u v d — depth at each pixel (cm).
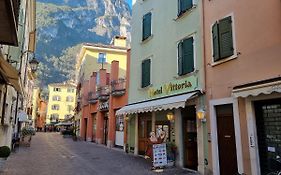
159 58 1543
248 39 915
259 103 879
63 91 8981
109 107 2370
